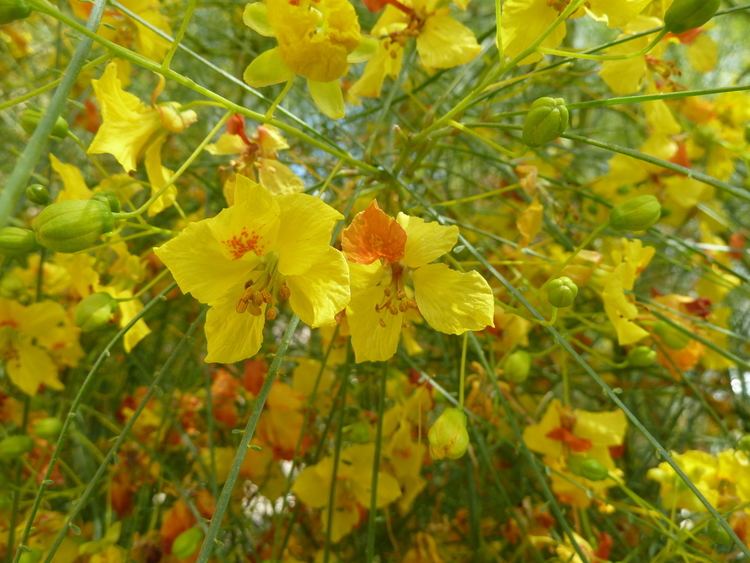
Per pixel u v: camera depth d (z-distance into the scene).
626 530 0.15
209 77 0.20
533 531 0.14
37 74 0.20
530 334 0.17
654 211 0.10
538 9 0.10
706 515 0.11
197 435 0.16
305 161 0.15
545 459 0.13
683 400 0.18
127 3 0.12
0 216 0.05
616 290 0.11
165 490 0.15
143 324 0.12
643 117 0.17
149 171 0.10
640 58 0.12
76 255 0.13
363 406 0.15
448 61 0.11
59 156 0.18
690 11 0.08
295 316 0.08
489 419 0.13
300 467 0.14
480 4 0.23
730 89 0.09
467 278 0.09
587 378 0.18
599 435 0.12
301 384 0.14
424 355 0.16
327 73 0.09
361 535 0.16
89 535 0.14
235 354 0.08
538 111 0.09
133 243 0.16
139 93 0.20
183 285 0.08
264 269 0.08
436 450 0.10
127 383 0.17
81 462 0.15
